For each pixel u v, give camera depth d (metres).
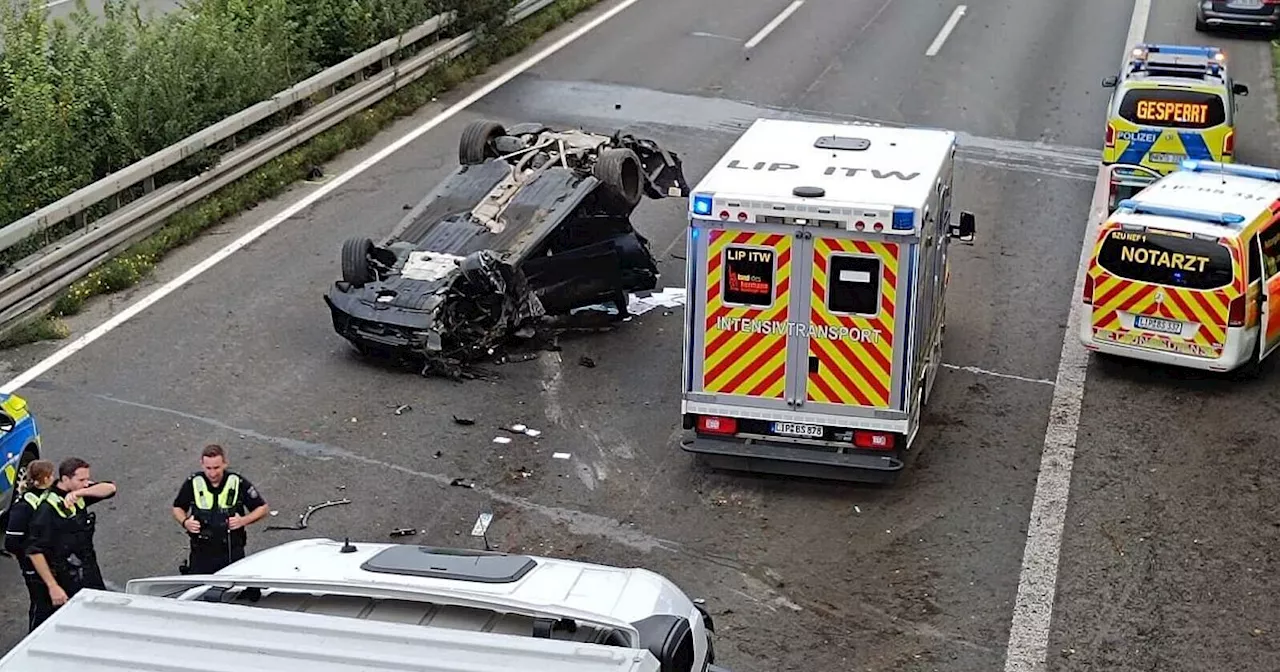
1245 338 13.88
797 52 26.17
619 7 29.42
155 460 12.14
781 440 12.12
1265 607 10.39
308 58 21.41
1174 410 13.67
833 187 11.82
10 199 15.55
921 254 11.56
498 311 14.25
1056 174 20.34
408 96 22.25
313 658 4.85
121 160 16.98
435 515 11.52
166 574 10.48
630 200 15.19
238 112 18.69
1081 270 17.09
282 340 14.65
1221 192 14.89
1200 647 9.88
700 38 27.00
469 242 14.55
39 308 14.83
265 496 11.63
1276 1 27.25
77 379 13.59
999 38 27.41
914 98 23.48
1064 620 10.20
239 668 4.82
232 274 16.22
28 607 10.02
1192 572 10.86
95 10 25.92
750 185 11.89
